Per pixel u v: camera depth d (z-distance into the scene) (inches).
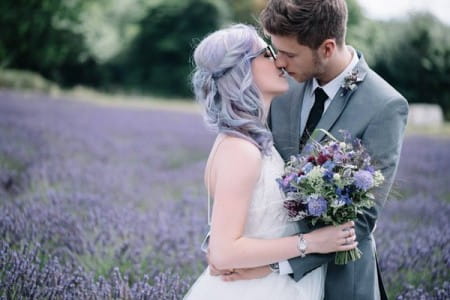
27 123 412.2
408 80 882.1
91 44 1103.6
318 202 83.1
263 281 91.5
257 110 90.6
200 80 91.7
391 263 150.9
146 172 279.3
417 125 730.8
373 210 93.2
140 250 151.9
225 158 86.8
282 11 90.1
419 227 194.9
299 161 89.9
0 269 131.0
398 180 98.9
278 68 93.4
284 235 91.8
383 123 92.8
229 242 84.8
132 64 1197.1
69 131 398.9
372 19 956.6
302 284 92.9
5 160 273.9
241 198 85.7
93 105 679.1
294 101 105.9
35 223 164.1
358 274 95.6
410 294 131.5
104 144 355.9
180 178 271.7
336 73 97.3
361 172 82.7
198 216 196.4
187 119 569.9
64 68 1115.9
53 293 122.6
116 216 178.2
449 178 289.1
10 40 1048.8
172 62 1200.8
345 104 96.0
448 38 870.4
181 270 146.6
